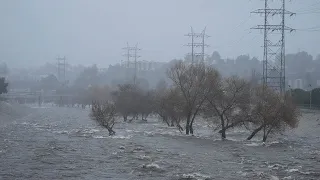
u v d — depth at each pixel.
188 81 63.88
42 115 126.69
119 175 29.86
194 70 63.66
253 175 30.27
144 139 56.91
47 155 39.03
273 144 53.12
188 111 64.81
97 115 64.19
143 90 106.44
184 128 77.94
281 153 43.94
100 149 44.16
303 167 34.28
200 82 62.38
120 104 100.75
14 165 33.34
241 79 58.69
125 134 65.50
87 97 166.38
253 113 56.47
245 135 66.12
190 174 30.28
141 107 102.12
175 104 66.56
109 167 32.91
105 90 136.25
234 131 71.62
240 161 37.44
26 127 78.12
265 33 80.19
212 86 59.53
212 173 30.94
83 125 85.06
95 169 32.00
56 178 28.69
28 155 38.84
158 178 28.89
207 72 62.31
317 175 30.62
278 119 54.47
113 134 64.31
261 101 56.34
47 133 64.56
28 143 49.06
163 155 40.50
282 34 80.12
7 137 56.41
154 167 32.81
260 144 52.94
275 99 55.38
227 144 52.34
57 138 56.22
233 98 57.69
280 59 82.56
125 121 102.69
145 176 29.53
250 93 57.28
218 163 35.97
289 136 64.94
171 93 67.50
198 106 63.72
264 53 80.12
